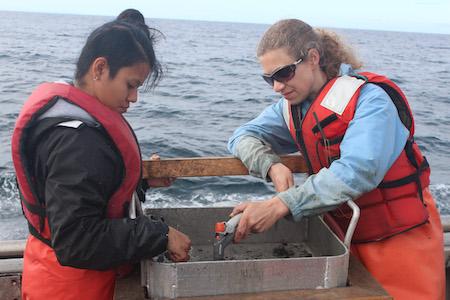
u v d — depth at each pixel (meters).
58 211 1.50
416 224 2.08
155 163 2.22
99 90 1.64
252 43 80.62
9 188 9.04
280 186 2.12
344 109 2.01
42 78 26.28
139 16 2.28
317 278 1.72
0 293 2.29
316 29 2.18
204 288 1.65
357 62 2.23
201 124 16.30
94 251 1.54
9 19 172.75
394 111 1.99
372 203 2.10
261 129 2.45
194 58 45.75
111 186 1.64
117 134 1.63
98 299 1.73
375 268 2.09
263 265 1.67
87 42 1.64
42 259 1.70
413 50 90.00
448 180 11.13
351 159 1.86
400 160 2.07
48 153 1.53
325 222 2.16
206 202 8.42
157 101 20.56
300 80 2.05
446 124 18.89
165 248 1.64
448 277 2.81
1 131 13.64
